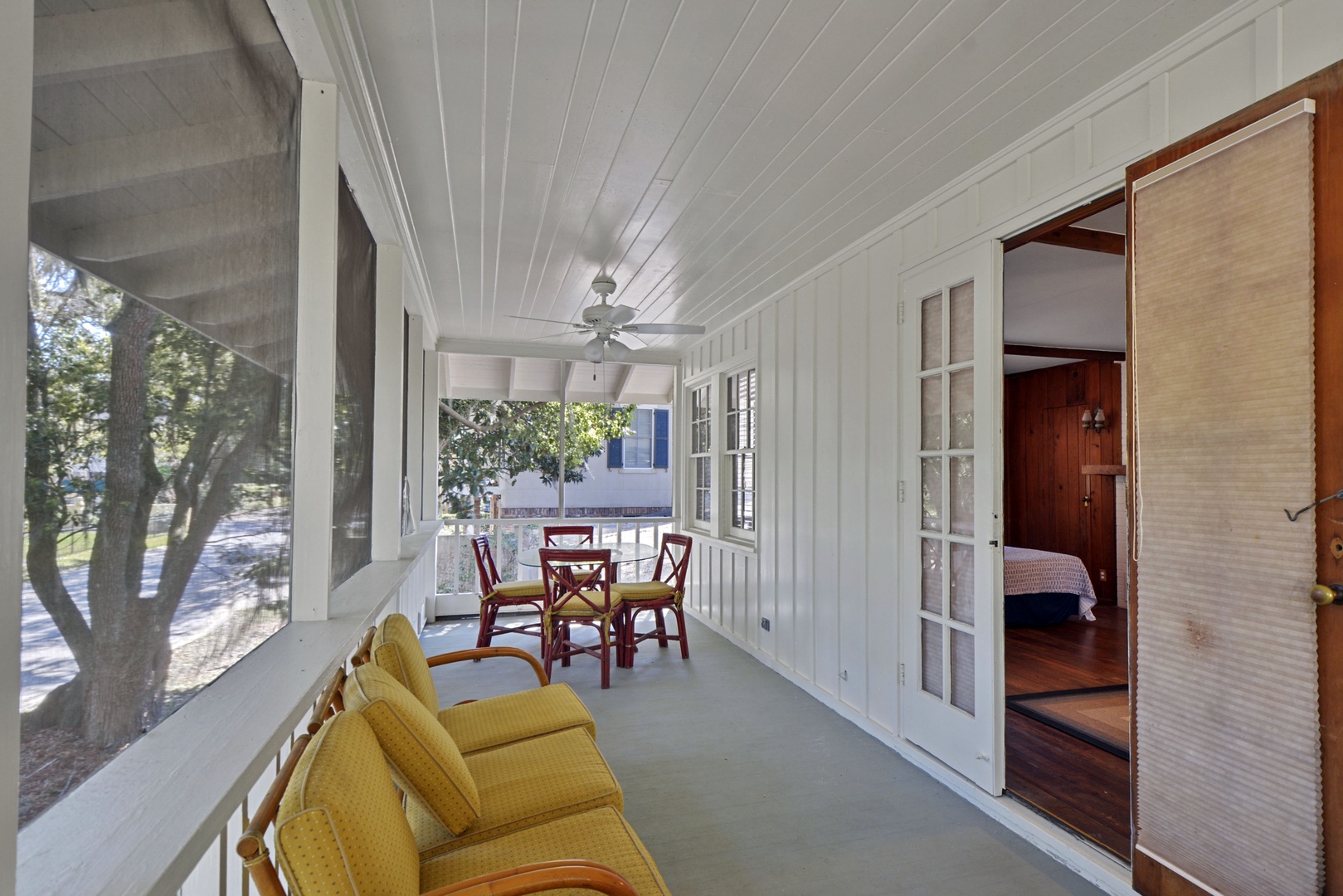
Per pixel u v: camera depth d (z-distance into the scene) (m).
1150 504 1.95
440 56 1.93
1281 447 1.61
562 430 6.38
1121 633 5.28
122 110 0.96
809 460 4.05
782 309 4.45
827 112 2.26
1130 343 2.03
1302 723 1.55
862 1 1.71
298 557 1.80
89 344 0.88
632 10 1.74
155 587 1.06
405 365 4.46
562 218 3.20
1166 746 1.88
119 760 0.94
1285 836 1.58
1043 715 3.45
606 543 6.59
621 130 2.37
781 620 4.39
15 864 0.58
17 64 0.60
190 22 1.17
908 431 3.10
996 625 2.59
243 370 1.42
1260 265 1.66
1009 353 6.29
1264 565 1.64
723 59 1.96
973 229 2.70
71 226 0.85
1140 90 2.04
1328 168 1.52
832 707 3.70
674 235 3.43
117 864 0.70
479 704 2.36
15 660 0.59
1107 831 2.31
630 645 4.50
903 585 3.12
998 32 1.85
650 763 2.98
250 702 1.18
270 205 1.57
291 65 1.70
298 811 0.97
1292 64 1.65
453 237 3.46
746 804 2.61
